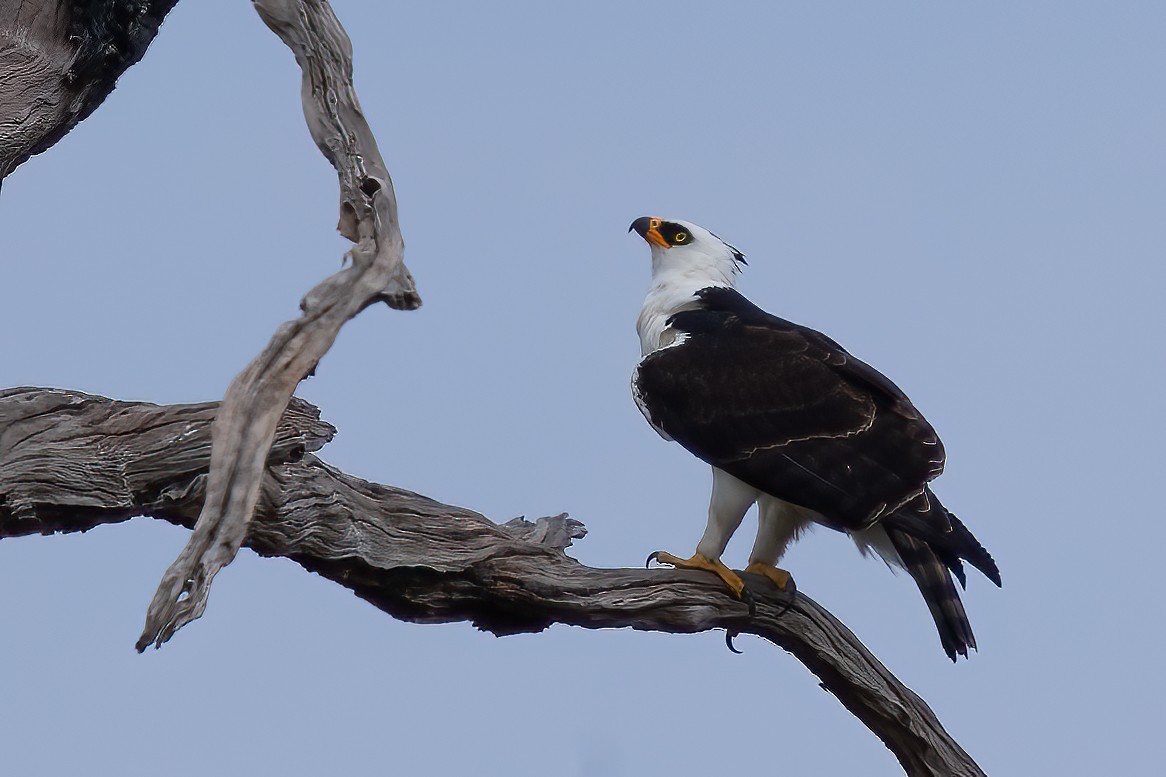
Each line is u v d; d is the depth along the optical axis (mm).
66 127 13680
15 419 10633
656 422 13219
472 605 12234
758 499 13055
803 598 12594
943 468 12633
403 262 10875
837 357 13188
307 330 10477
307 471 11180
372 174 10867
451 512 12016
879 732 13031
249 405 10305
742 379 12984
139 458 10641
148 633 9891
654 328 14328
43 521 10812
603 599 12164
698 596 12391
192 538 10078
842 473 12484
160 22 13500
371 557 11617
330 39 10875
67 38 13219
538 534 13195
